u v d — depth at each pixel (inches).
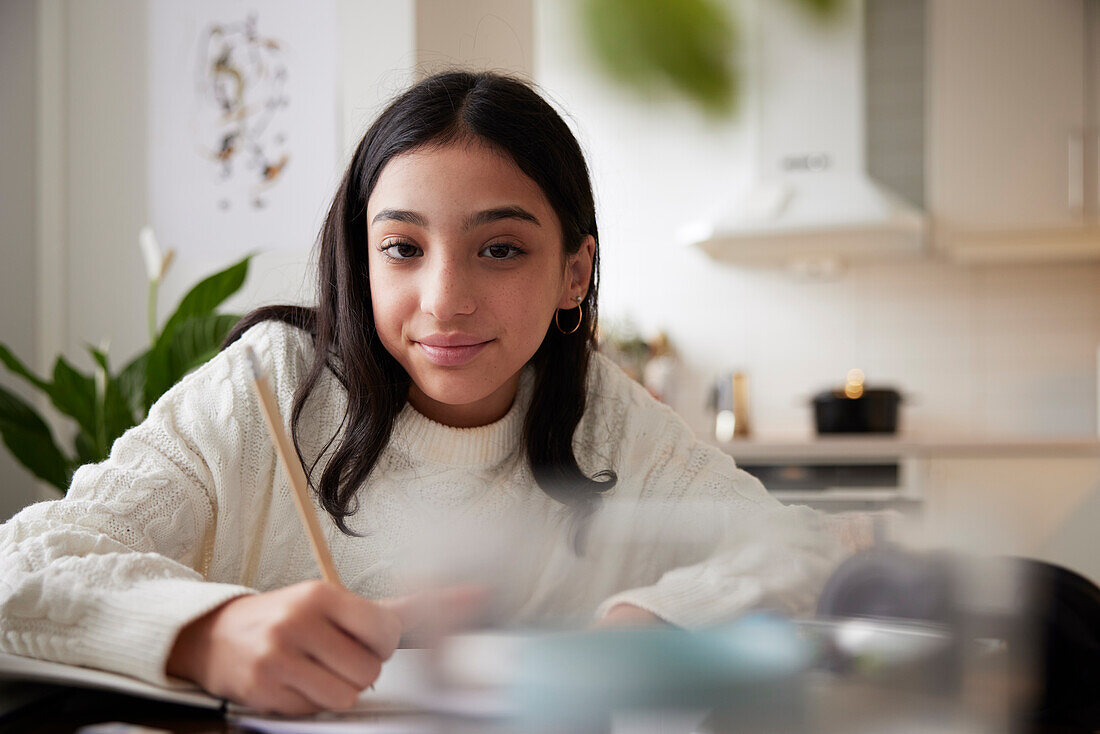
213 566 33.6
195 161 85.9
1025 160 118.2
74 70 89.0
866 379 131.6
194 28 86.2
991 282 128.7
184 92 86.4
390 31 80.7
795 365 133.5
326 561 19.6
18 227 91.4
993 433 128.1
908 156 124.8
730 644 11.1
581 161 31.9
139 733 15.4
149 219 87.0
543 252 28.7
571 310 34.3
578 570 12.1
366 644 17.2
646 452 37.2
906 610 11.2
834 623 11.3
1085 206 116.0
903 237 117.3
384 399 32.2
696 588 11.9
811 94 117.7
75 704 19.1
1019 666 10.9
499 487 34.2
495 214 27.3
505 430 34.2
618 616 11.9
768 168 118.7
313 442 34.3
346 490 32.0
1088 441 99.7
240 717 17.2
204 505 32.3
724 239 119.6
